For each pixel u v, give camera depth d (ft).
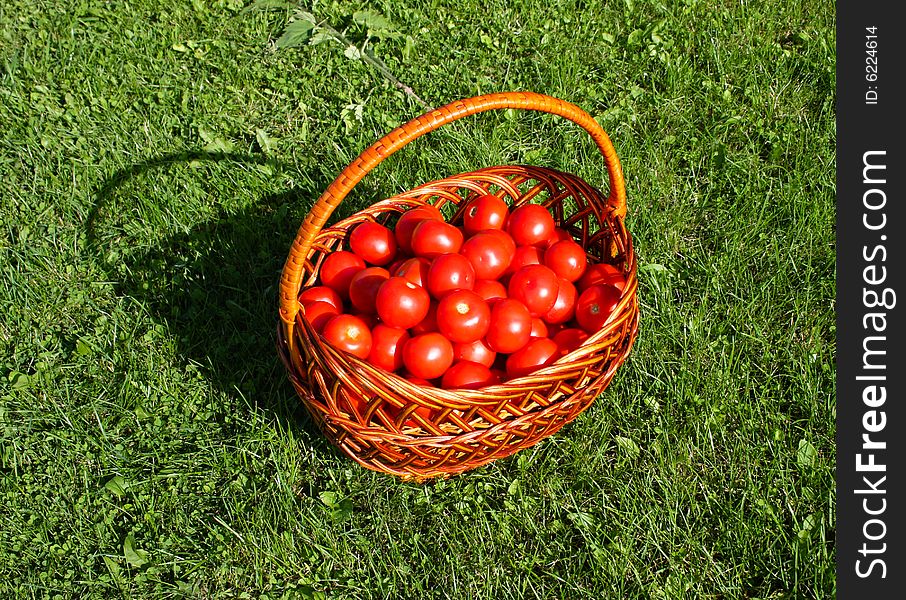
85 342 4.93
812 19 6.12
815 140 5.50
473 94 5.82
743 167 5.43
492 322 4.31
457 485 4.57
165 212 5.32
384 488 4.57
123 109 5.85
